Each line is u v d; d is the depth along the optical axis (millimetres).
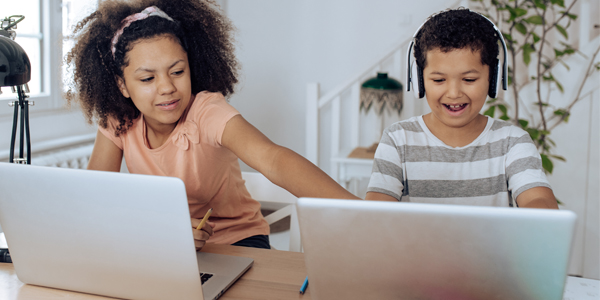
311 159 2586
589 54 2281
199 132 1108
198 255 896
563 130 2352
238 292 762
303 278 811
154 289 698
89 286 745
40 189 687
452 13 973
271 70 3252
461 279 563
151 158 1179
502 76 985
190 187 1164
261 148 968
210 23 1204
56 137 2084
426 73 992
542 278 535
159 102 1051
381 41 3037
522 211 517
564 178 2344
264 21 3217
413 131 1137
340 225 574
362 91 2457
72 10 2121
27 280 790
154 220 642
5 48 909
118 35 1039
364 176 2424
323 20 3119
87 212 675
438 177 1105
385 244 569
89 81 1169
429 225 545
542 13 2533
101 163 1250
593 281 942
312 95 2543
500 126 1102
